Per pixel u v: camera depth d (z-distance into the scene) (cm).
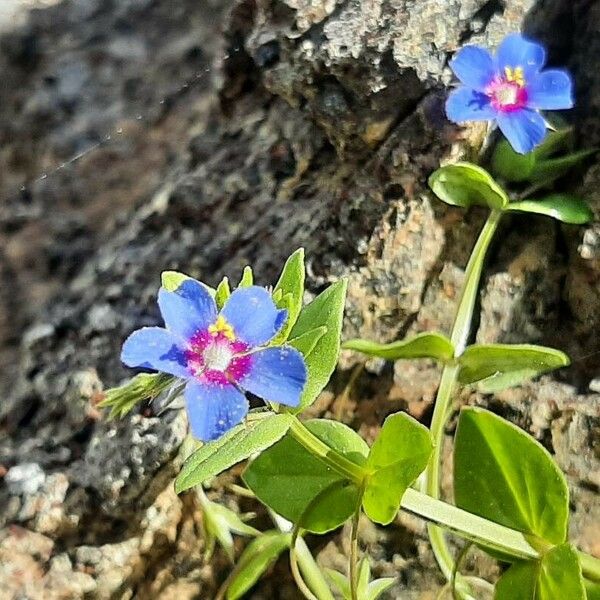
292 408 5
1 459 7
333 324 5
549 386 7
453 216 7
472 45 7
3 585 7
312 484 6
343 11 7
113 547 7
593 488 6
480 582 6
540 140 6
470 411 6
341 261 7
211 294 5
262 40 7
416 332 7
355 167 7
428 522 6
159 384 6
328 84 7
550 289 7
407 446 5
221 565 7
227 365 5
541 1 7
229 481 7
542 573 6
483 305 7
